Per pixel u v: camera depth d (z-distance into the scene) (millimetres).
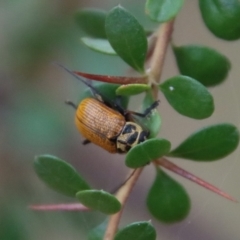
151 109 107
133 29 106
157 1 102
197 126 177
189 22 161
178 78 104
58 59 147
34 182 149
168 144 101
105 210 101
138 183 167
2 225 141
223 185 184
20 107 150
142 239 101
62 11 146
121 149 134
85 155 167
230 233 178
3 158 150
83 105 134
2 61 147
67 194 107
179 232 171
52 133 150
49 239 145
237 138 107
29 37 146
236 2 110
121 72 144
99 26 124
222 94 173
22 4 145
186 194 110
